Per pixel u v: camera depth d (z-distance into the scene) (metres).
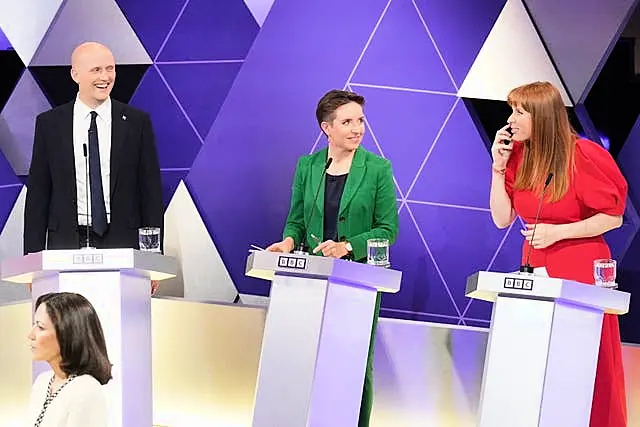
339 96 12.18
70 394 8.62
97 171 12.80
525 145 11.23
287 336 9.87
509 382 9.64
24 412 13.11
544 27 14.60
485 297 10.26
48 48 15.63
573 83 14.53
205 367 13.45
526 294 9.59
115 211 12.88
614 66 14.36
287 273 9.98
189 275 15.26
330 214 12.24
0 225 15.60
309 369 9.78
